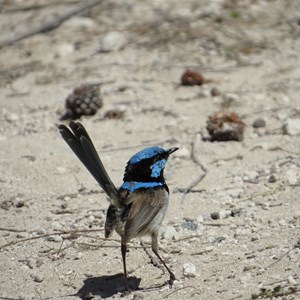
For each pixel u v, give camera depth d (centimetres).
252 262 963
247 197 1170
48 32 2105
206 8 2139
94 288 955
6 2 2350
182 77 1717
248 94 1625
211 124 1406
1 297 952
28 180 1310
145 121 1542
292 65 1777
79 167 1350
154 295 916
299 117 1481
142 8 2191
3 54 2009
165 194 946
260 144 1365
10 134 1547
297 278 900
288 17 2067
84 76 1819
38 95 1748
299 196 1147
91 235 1101
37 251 1070
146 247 1052
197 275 952
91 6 2162
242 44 1923
